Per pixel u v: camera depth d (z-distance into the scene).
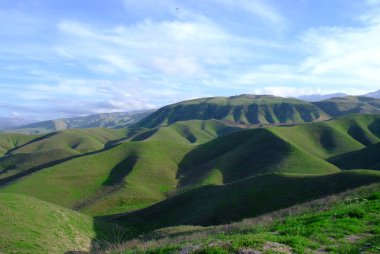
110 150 148.12
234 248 13.62
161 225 69.62
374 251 13.65
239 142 156.38
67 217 50.34
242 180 74.62
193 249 14.52
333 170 121.81
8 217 41.72
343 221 18.16
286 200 58.28
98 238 47.91
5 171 167.12
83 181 122.12
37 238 38.69
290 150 133.88
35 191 109.38
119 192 111.50
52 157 180.38
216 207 64.25
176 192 117.12
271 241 14.65
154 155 146.12
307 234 16.25
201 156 151.38
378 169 112.50
